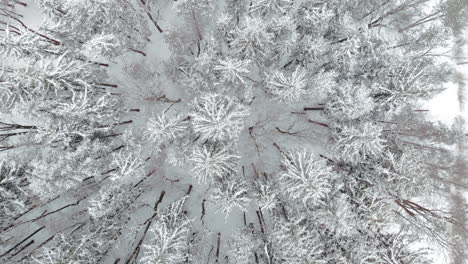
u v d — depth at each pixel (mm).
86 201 17266
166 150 16594
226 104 14586
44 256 13516
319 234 14516
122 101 17062
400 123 15805
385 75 14914
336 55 14547
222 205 14727
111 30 15062
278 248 14609
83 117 13828
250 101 16562
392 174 14148
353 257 13961
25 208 14383
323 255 14281
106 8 13625
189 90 17219
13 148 15078
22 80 12086
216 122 12383
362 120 14695
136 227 15758
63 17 14297
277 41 14484
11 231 16234
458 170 16938
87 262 13539
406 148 15438
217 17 16906
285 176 14445
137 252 15961
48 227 16875
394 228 17156
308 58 15305
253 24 13125
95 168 14445
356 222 14320
